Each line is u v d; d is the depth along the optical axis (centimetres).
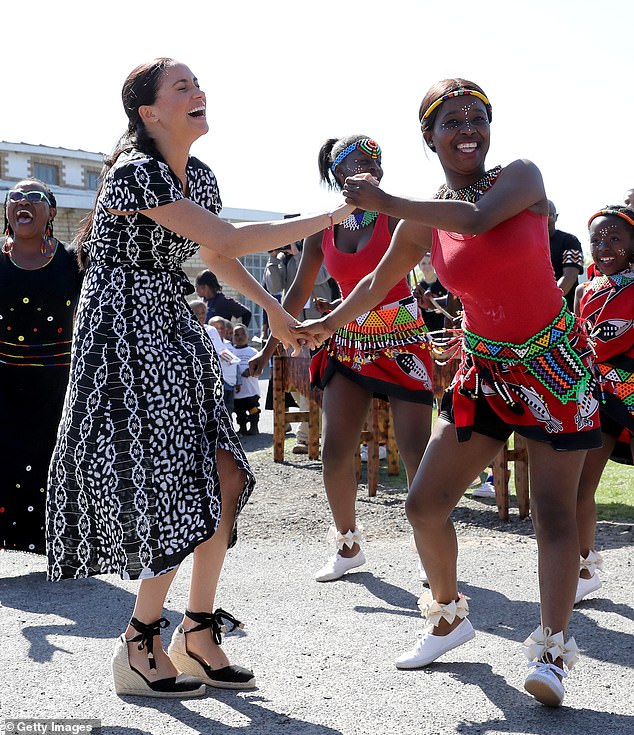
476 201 328
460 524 629
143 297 324
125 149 329
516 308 326
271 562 536
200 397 330
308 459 899
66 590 479
